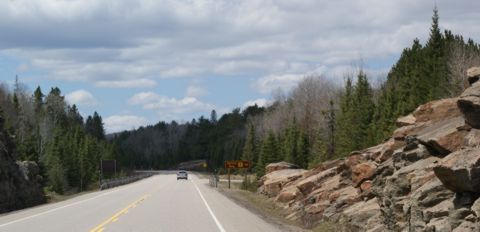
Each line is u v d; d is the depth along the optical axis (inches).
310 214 1013.2
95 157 4367.6
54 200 1739.7
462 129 565.3
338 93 4170.8
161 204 1364.4
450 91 2164.1
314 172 1459.2
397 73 3617.1
